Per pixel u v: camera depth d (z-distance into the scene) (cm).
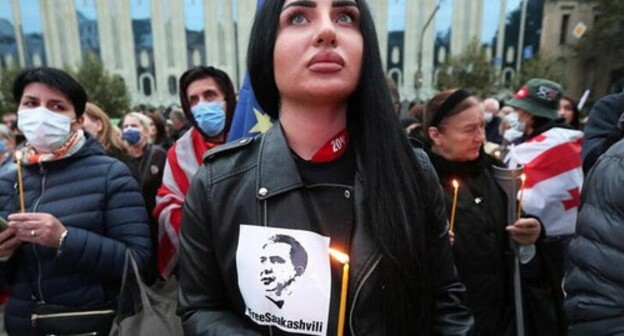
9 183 168
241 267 89
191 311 99
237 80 3547
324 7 83
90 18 3525
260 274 87
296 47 83
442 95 187
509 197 188
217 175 96
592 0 3341
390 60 3506
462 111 177
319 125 91
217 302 100
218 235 94
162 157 274
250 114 184
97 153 176
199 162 224
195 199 99
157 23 3519
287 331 86
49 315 159
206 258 98
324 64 82
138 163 312
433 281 101
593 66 3419
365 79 89
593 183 122
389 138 89
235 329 90
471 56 2784
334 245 87
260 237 88
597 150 223
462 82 2748
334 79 83
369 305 86
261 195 89
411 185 90
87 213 164
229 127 237
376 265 86
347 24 87
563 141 219
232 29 3503
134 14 3519
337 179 92
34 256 160
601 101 246
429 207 97
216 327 92
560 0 3369
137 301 147
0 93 2462
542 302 187
